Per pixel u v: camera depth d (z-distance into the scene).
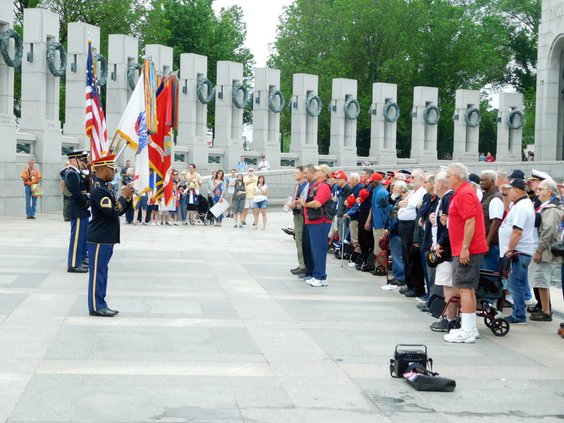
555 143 52.12
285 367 8.70
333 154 47.62
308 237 15.23
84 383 7.81
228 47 67.19
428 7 72.19
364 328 10.98
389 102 48.94
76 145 34.12
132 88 37.66
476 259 10.31
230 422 6.82
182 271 15.95
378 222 15.91
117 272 15.41
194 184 28.66
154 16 56.75
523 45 76.44
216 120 43.03
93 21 54.44
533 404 7.68
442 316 10.95
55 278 14.18
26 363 8.47
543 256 12.03
